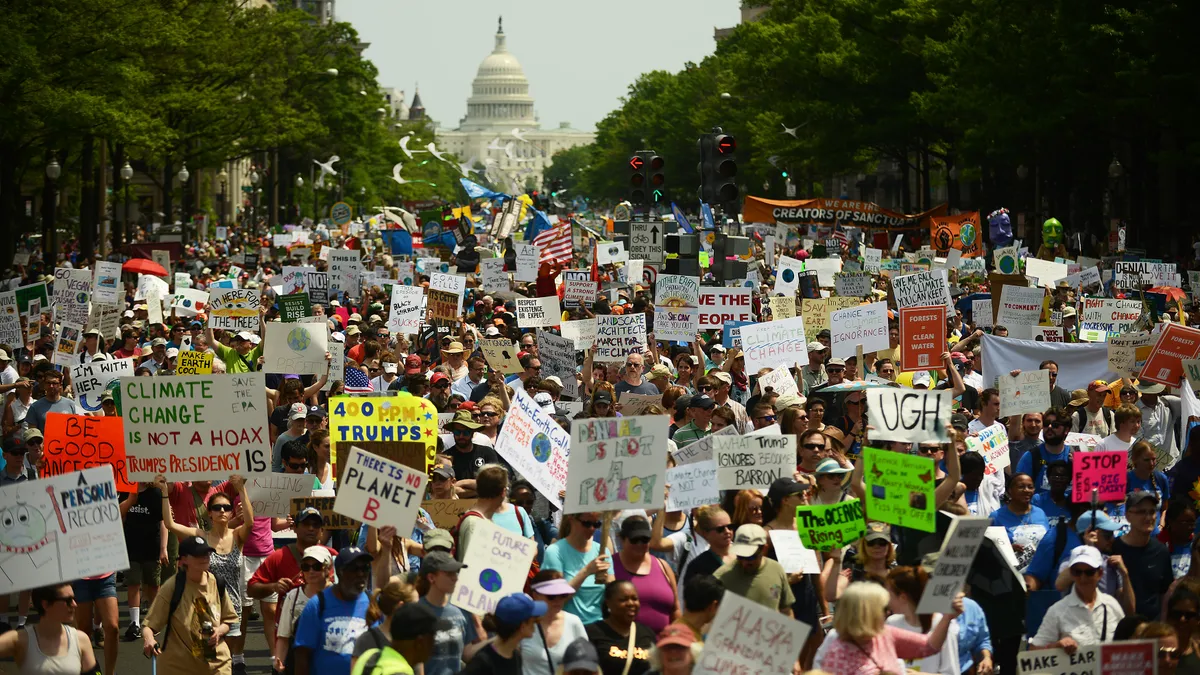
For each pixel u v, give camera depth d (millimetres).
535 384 19172
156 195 104750
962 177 74875
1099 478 13297
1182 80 45344
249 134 78812
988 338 22188
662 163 36438
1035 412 17047
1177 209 63031
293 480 13625
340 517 13336
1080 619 11438
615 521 12922
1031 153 60562
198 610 12594
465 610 11289
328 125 120688
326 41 120000
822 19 72312
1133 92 48719
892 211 55156
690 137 130000
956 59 59250
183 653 12555
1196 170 58688
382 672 9344
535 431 14055
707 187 31797
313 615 11250
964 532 10008
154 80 55969
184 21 59219
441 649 10508
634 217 36562
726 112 112750
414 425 13656
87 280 26250
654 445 11375
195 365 21422
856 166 82312
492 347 21562
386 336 25828
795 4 84375
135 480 13367
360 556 11203
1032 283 35000
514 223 64188
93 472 11070
